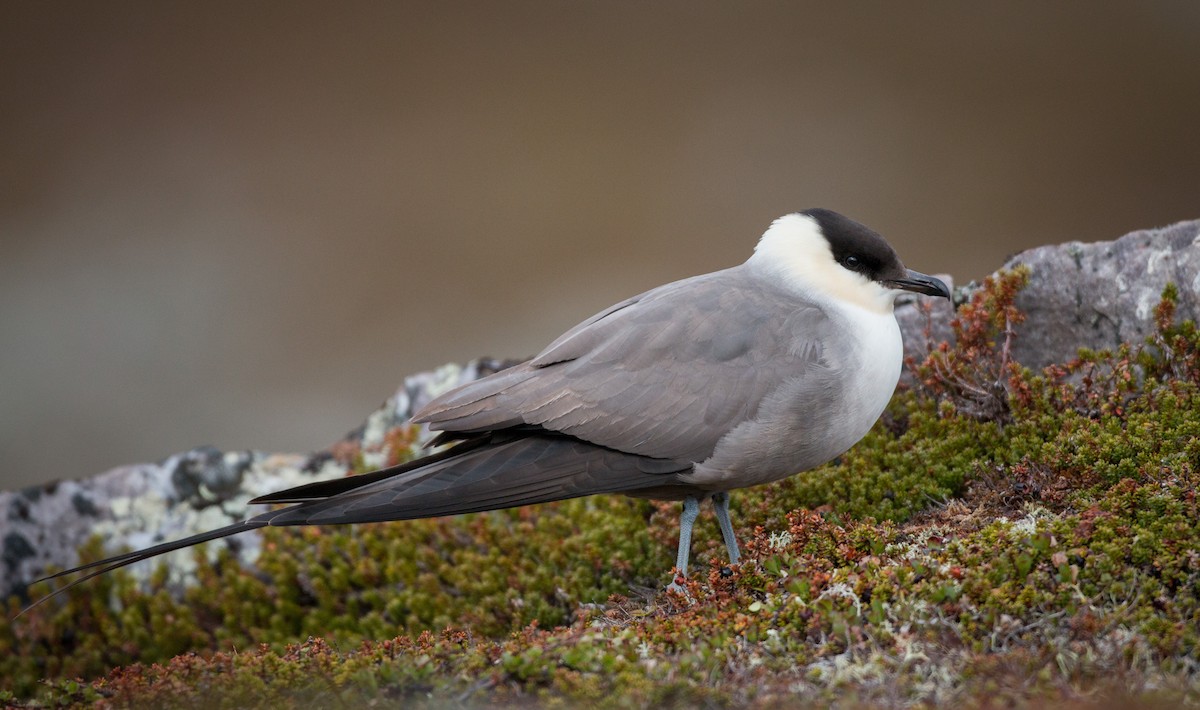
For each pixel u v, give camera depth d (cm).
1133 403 933
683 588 864
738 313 911
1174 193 2180
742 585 845
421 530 1164
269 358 2056
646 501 1097
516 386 907
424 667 763
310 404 1983
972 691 664
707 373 888
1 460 1919
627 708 688
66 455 1925
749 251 2162
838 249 936
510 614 1055
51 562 1250
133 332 2083
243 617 1177
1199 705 622
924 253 2109
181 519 1259
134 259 2197
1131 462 864
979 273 2058
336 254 2227
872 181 2247
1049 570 765
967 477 953
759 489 1038
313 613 1148
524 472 881
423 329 2086
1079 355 997
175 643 1181
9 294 2128
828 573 815
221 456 1302
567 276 2153
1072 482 884
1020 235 2123
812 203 2216
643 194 2284
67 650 1220
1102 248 1039
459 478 874
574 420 889
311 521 840
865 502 956
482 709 717
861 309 932
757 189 2259
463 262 2211
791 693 696
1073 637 713
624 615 888
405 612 1122
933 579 772
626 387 889
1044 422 956
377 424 1316
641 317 916
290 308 2142
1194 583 741
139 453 1919
